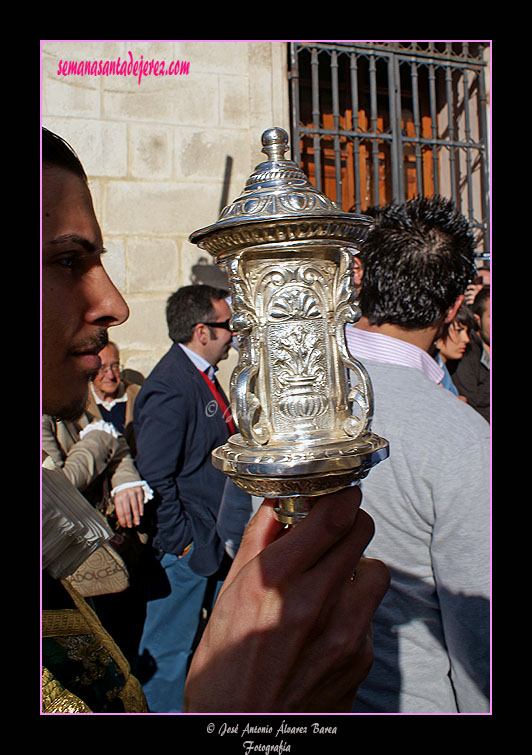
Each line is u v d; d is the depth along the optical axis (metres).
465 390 3.49
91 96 3.59
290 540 0.72
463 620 1.29
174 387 2.69
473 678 1.31
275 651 0.68
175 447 2.63
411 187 4.54
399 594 1.36
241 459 0.80
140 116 3.68
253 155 3.88
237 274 0.87
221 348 2.95
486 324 3.71
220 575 2.93
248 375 0.84
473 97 4.41
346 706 0.76
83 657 1.01
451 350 3.31
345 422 0.86
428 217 1.60
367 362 1.48
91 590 1.43
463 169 4.58
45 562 1.01
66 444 2.47
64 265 0.95
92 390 3.11
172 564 2.72
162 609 2.72
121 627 2.87
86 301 0.98
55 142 0.95
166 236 3.79
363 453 0.79
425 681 1.36
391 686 1.35
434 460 1.28
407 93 4.59
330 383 0.87
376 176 4.09
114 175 3.67
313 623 0.69
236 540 1.61
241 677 0.69
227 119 3.83
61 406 1.01
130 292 3.75
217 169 3.84
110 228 3.69
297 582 0.71
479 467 1.28
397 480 1.31
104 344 1.02
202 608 2.88
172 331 2.93
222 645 0.71
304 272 0.86
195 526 2.69
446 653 1.40
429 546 1.34
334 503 0.76
